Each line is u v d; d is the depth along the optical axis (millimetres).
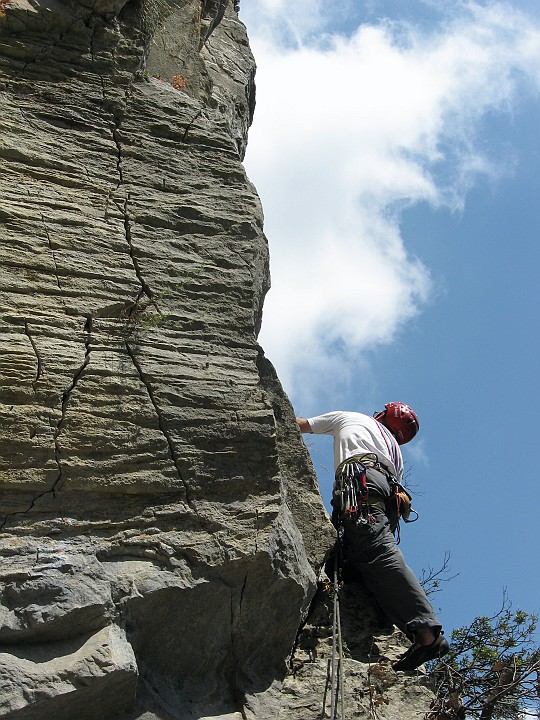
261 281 6363
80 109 6246
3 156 5879
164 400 5426
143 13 6699
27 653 4691
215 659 5273
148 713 4930
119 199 6043
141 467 5238
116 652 4785
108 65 6441
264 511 5367
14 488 5004
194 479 5312
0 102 6047
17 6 6270
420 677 5656
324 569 6113
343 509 5902
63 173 5984
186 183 6258
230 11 9383
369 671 5570
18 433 5082
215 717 5129
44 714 4641
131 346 5539
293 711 5312
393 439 6336
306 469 6172
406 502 6090
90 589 4867
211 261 6020
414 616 5645
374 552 5785
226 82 8484
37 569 4812
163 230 6031
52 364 5301
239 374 5707
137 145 6281
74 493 5094
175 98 6559
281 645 5469
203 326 5793
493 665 6223
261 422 5543
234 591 5254
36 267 5574
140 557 5074
